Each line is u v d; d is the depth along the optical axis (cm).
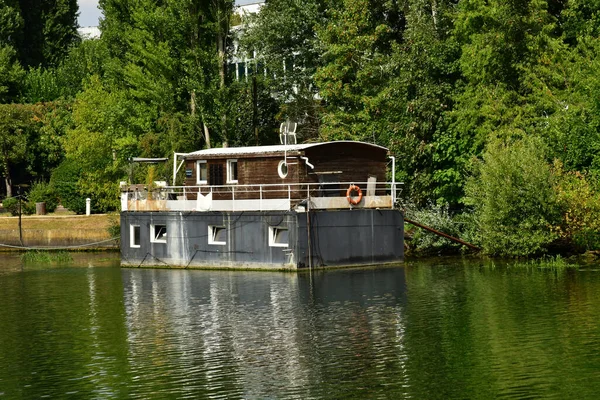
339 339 2841
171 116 6875
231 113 6869
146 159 5409
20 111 8588
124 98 7194
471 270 4397
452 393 2245
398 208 4803
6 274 4944
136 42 7100
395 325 3033
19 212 6969
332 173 4725
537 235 4775
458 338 2808
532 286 3769
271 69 7212
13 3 10781
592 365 2452
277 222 4388
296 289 3856
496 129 5278
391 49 6569
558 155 5056
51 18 11169
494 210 4884
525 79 5341
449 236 5131
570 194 4725
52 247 6712
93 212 7419
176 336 2964
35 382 2456
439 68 5669
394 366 2502
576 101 5194
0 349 2859
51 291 4128
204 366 2561
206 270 4644
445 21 6184
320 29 6488
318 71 6381
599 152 4919
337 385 2338
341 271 4394
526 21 5416
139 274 4653
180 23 6919
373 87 6166
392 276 4212
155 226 4934
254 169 4769
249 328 3055
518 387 2278
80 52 10188
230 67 7450
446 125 5541
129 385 2394
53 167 8625
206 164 4969
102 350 2800
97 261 5631
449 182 5481
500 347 2673
